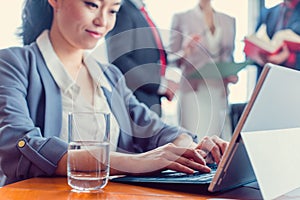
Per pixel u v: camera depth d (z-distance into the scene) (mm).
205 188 723
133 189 751
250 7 1658
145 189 751
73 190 741
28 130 1023
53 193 716
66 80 1335
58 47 1364
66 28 1370
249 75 1589
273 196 638
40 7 1411
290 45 1608
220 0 1654
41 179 873
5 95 1181
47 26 1397
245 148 642
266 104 630
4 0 1458
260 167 638
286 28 1619
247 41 1647
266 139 678
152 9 1529
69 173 751
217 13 1654
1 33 1455
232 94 1552
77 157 747
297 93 709
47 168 896
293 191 731
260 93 596
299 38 1604
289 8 1617
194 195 705
